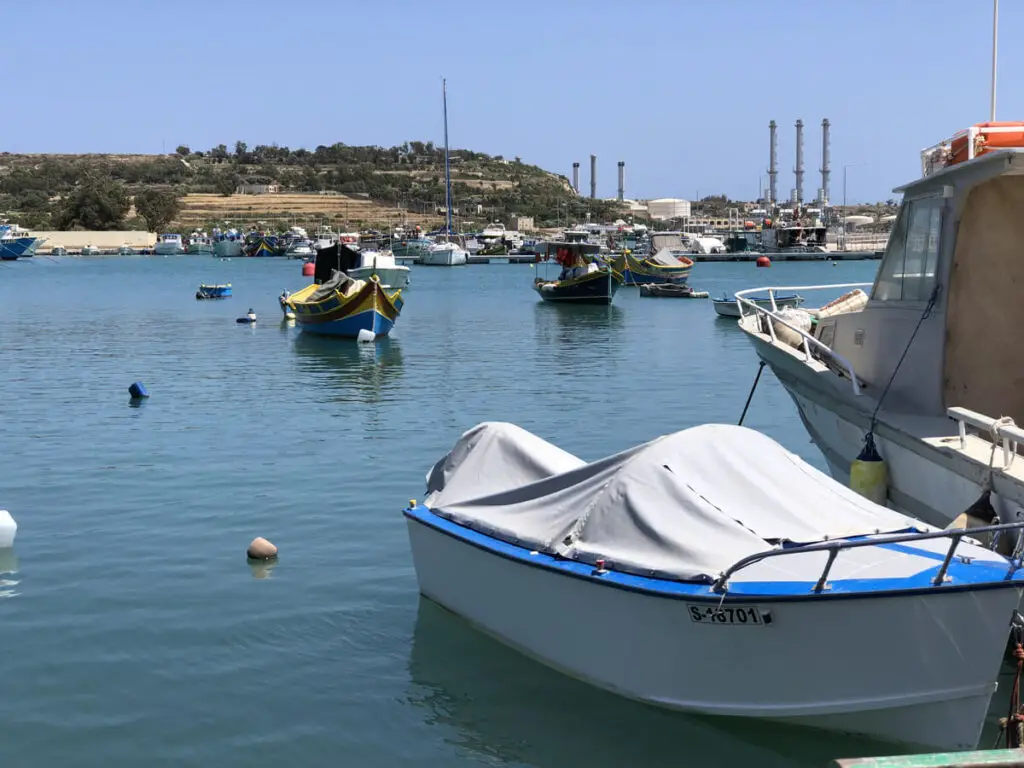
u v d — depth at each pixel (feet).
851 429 44.09
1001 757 22.43
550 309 192.13
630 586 30.89
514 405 85.46
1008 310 40.11
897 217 43.37
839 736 29.94
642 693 31.99
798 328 47.42
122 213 598.34
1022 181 39.29
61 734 31.48
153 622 39.50
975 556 30.32
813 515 32.45
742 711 30.35
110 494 57.21
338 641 37.68
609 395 90.38
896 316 42.78
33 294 239.91
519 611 35.29
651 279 256.73
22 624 39.40
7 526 47.85
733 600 29.04
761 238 458.91
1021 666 29.09
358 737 31.35
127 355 122.52
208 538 49.34
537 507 35.68
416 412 82.43
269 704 33.32
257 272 350.43
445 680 34.50
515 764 29.84
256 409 84.48
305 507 54.34
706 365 110.01
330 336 143.02
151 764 29.89
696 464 33.22
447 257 387.34
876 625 28.37
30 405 87.04
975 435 37.91
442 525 37.76
